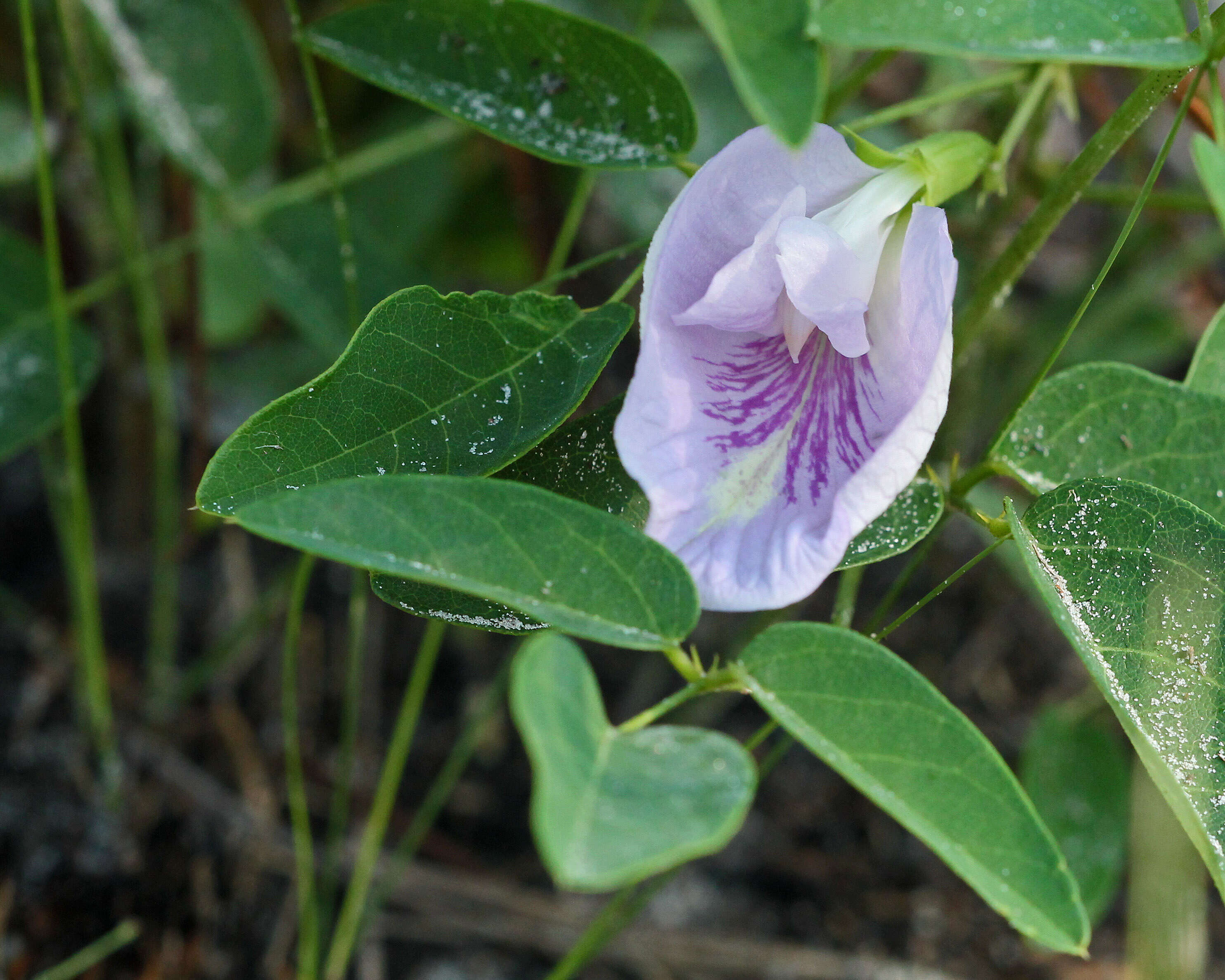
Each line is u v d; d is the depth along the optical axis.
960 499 0.35
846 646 0.32
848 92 0.39
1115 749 0.42
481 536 0.32
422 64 0.37
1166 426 0.35
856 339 0.33
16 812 0.43
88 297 0.42
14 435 0.40
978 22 0.32
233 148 0.42
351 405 0.34
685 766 0.31
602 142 0.36
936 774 0.31
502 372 0.34
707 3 0.31
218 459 0.33
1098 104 0.44
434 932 0.44
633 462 0.33
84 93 0.43
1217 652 0.33
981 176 0.37
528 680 0.30
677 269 0.33
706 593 0.32
